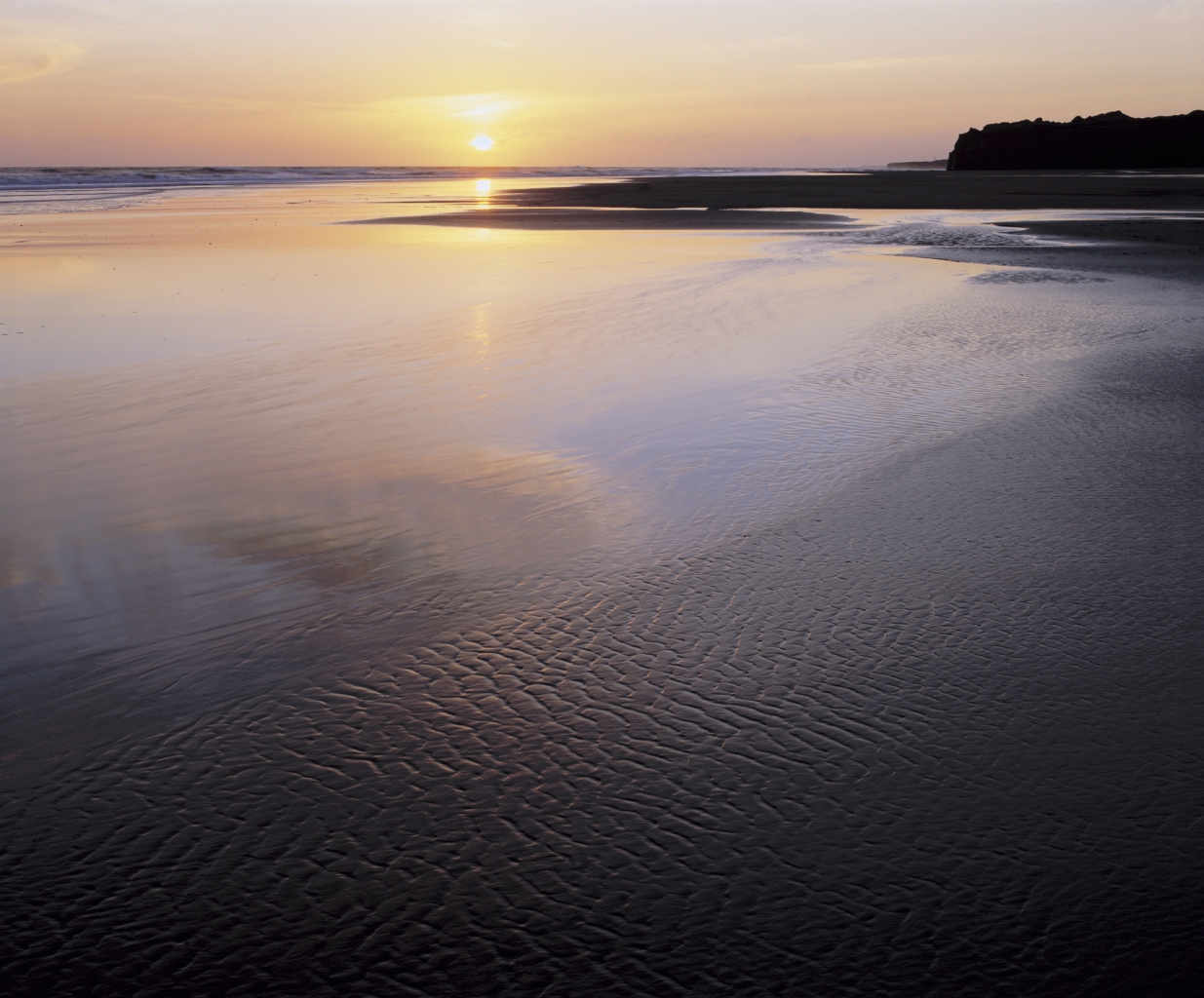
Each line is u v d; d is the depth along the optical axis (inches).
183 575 174.1
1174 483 212.1
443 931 93.1
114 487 217.3
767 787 113.4
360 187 2532.0
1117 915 93.7
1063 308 447.2
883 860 101.5
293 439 251.9
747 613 156.5
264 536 191.0
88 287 522.3
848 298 478.9
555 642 148.4
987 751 119.6
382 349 359.6
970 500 203.6
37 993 86.9
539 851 103.6
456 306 455.5
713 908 95.4
